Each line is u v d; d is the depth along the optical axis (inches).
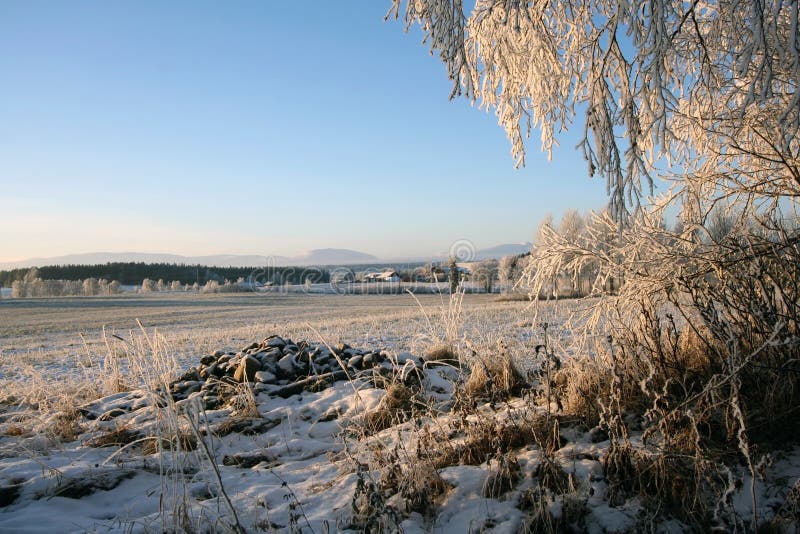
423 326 640.4
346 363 287.0
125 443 206.2
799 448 132.6
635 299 177.8
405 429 184.7
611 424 132.2
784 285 152.9
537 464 135.6
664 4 132.0
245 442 204.5
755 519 104.2
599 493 124.1
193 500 143.3
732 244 158.6
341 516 128.5
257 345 324.8
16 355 628.7
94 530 126.0
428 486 133.3
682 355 170.4
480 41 227.1
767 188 179.5
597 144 142.0
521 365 230.7
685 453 127.3
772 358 143.0
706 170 193.0
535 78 222.5
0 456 194.5
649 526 110.1
